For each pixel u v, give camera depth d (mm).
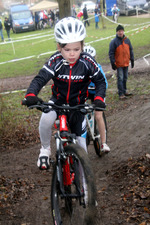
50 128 2799
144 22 21562
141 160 3984
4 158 5102
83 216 2234
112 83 9086
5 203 3473
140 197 3156
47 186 3967
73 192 2711
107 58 12742
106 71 10617
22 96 8625
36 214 3291
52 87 2852
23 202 3535
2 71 12977
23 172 4473
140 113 6125
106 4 28734
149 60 11383
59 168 2578
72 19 2547
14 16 26609
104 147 3717
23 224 3098
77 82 2686
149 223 2723
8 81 10977
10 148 5531
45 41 20312
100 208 3217
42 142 2889
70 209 2635
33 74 11836
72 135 2539
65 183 2623
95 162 4617
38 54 15961
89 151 5129
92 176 2250
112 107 7070
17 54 16734
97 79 2770
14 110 7379
